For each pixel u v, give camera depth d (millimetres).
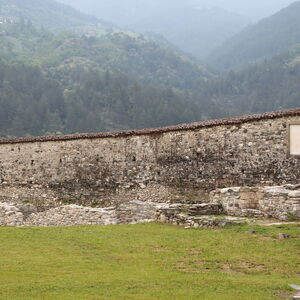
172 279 12023
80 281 11820
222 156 26609
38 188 34938
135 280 11914
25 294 10719
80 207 26938
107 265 13539
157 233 17906
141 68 182625
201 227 18906
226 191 21609
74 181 33219
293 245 14930
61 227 20203
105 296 10648
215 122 27078
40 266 13367
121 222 25922
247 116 26141
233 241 15781
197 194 27531
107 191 31609
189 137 28125
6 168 36656
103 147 32062
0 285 11469
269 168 24688
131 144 30797
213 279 11961
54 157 34344
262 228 17234
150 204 26469
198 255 14484
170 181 28781
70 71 142000
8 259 14227
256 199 20922
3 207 29141
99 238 17219
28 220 28906
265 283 11484
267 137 24891
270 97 128750
